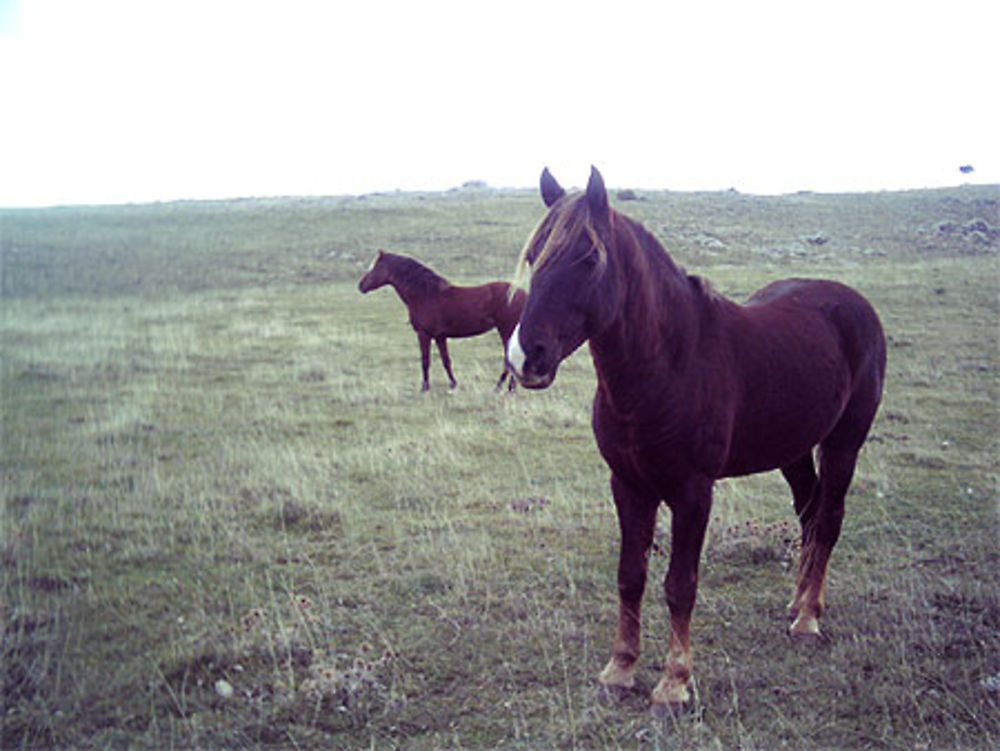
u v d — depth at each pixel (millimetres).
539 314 2814
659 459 3396
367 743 3303
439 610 4508
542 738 3311
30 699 3648
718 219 33750
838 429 4355
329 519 6109
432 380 12078
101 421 9148
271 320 17297
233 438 8602
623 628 3684
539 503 6363
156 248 29156
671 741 3223
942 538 5477
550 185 3434
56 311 18500
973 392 10086
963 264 22969
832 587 4770
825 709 3467
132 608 4605
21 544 5457
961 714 3348
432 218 35031
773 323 3955
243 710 3547
